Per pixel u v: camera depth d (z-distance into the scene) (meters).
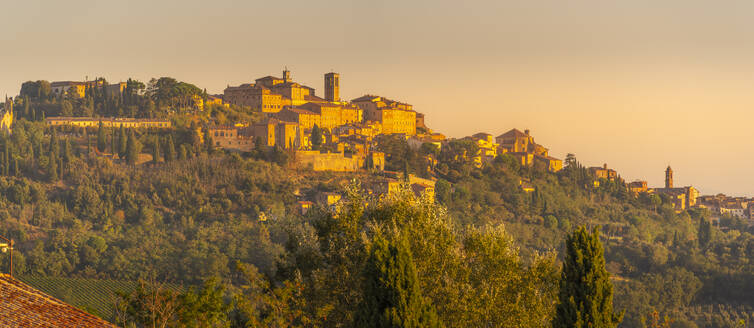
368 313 101.44
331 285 144.12
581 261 124.12
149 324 130.50
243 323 150.50
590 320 122.00
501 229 150.00
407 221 150.00
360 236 150.88
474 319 132.75
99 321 98.94
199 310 135.62
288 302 144.25
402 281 100.62
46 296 99.38
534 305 137.12
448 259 139.25
